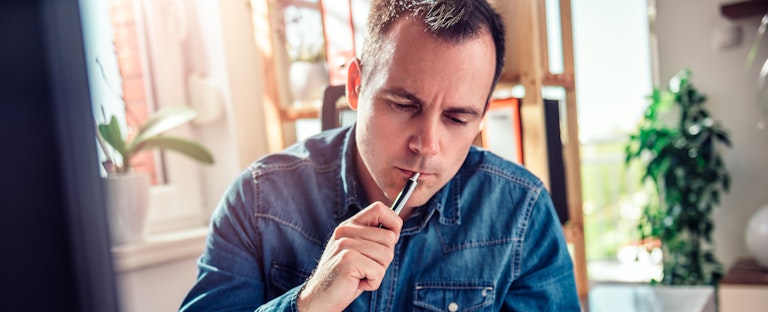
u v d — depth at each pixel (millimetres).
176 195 1729
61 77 168
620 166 2924
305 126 1779
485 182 938
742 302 2336
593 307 1331
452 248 910
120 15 1619
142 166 1689
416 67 700
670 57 2682
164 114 1509
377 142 750
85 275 172
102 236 177
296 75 1648
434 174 751
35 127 164
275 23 1682
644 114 2615
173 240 1492
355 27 1483
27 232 164
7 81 160
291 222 926
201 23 1761
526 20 1160
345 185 909
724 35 2566
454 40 696
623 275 2746
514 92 1262
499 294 912
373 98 743
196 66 1781
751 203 2617
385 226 709
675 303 1355
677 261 2582
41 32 165
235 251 886
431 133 715
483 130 1206
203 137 1812
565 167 1354
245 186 938
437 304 896
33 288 164
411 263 903
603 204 2973
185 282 1554
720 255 2711
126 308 186
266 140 1829
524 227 921
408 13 710
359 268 679
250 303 871
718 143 2656
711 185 2609
